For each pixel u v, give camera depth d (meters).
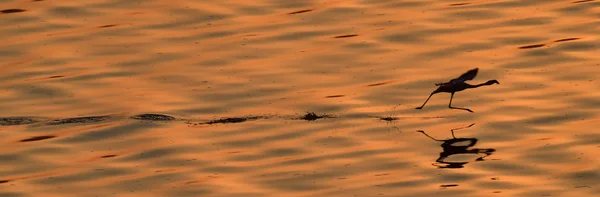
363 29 43.69
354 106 39.16
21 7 45.25
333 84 40.56
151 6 45.41
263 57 42.22
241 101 39.66
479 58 41.81
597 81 39.91
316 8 45.06
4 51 42.75
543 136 36.91
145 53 42.56
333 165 35.28
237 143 36.88
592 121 37.59
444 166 34.97
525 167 34.91
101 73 41.47
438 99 39.47
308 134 37.34
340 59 42.00
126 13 44.97
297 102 39.44
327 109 38.97
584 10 44.41
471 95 39.59
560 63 41.25
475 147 36.25
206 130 37.75
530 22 43.81
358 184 34.03
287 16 44.66
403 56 42.06
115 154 36.38
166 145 36.75
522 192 33.34
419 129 37.59
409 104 39.28
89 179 34.81
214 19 44.56
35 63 42.03
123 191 34.03
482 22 43.97
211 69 41.56
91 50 42.81
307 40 43.22
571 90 39.50
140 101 39.69
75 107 39.47
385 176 34.50
